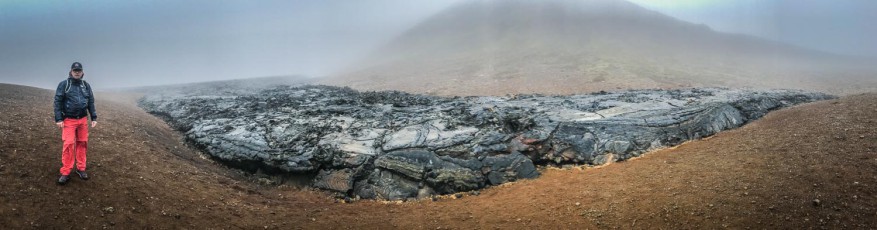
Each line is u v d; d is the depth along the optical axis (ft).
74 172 29.07
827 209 26.89
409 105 65.67
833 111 46.42
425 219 32.73
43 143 33.12
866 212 26.22
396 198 38.24
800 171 31.50
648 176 36.04
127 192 28.99
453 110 58.49
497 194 37.32
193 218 28.35
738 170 33.60
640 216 29.40
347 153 42.80
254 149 44.75
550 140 45.98
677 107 54.70
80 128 28.22
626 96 67.92
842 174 30.22
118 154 35.45
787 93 68.69
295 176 41.96
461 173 39.88
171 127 62.08
